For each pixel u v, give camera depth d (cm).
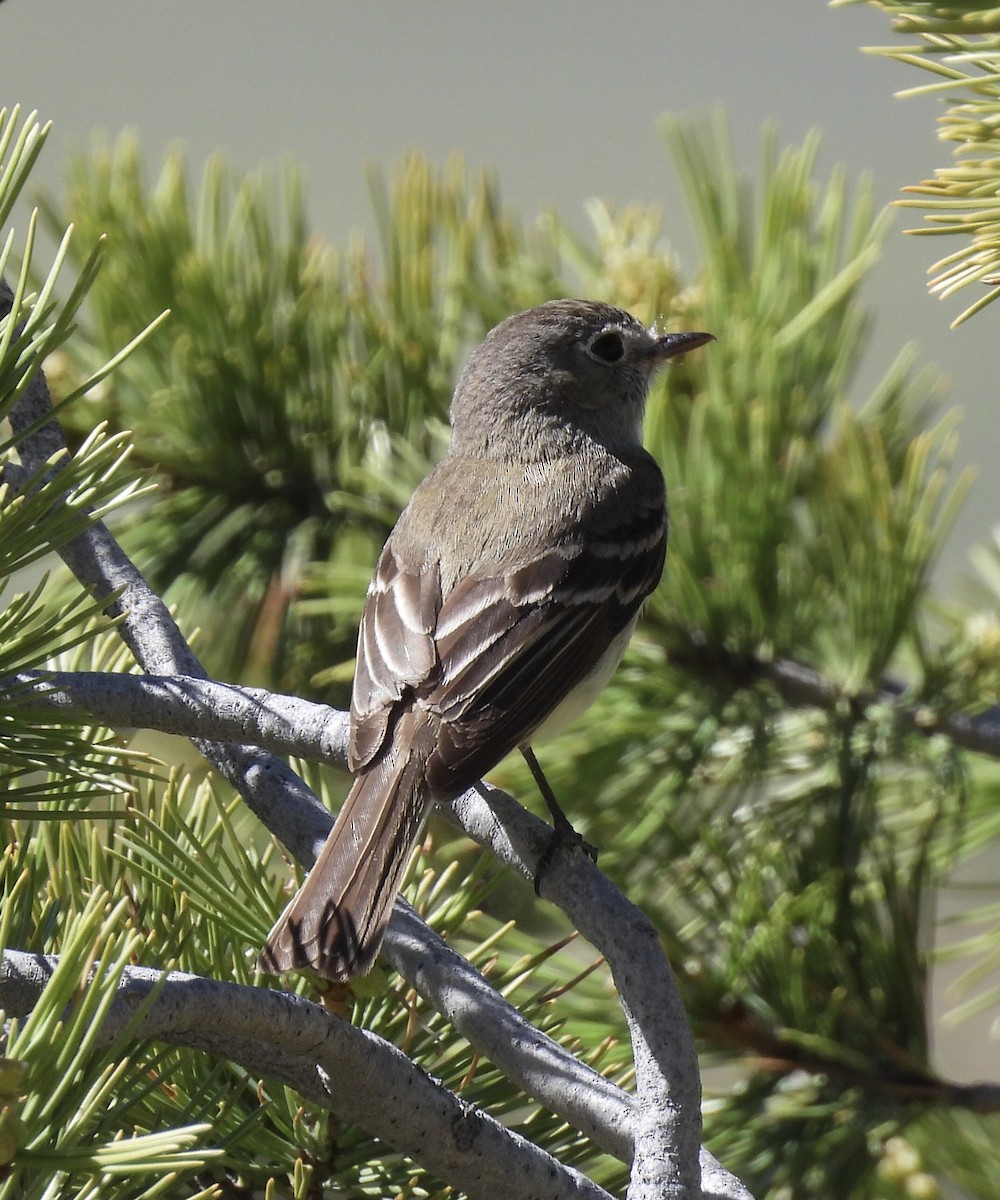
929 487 895
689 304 1042
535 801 906
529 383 991
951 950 884
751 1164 811
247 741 654
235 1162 607
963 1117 905
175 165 1023
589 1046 775
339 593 961
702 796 901
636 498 919
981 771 950
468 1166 556
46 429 684
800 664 911
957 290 573
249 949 657
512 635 823
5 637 562
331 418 1027
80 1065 469
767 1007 819
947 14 589
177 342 982
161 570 1017
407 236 1027
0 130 550
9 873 608
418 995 634
